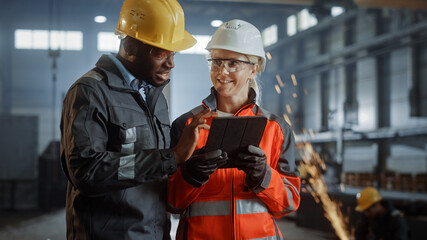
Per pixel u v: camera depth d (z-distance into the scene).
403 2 11.15
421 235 5.89
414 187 11.70
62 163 1.50
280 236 1.82
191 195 1.68
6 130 12.11
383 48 17.03
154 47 1.52
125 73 1.55
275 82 22.47
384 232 4.42
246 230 1.70
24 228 8.86
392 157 16.53
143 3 1.56
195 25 23.94
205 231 1.70
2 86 22.31
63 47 22.61
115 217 1.47
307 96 21.02
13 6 22.19
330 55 19.19
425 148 15.35
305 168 9.98
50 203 12.13
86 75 1.51
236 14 23.80
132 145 1.51
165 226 1.73
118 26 1.60
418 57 15.87
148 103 1.66
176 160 1.43
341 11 19.16
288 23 22.45
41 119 22.72
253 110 1.86
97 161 1.36
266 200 1.70
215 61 1.81
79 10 22.41
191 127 1.44
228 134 1.52
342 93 18.92
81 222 1.48
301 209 8.34
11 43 22.58
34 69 22.67
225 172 1.73
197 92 24.98
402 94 16.33
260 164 1.58
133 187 1.50
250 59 1.82
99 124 1.45
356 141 18.14
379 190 12.63
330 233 7.33
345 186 13.93
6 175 12.05
